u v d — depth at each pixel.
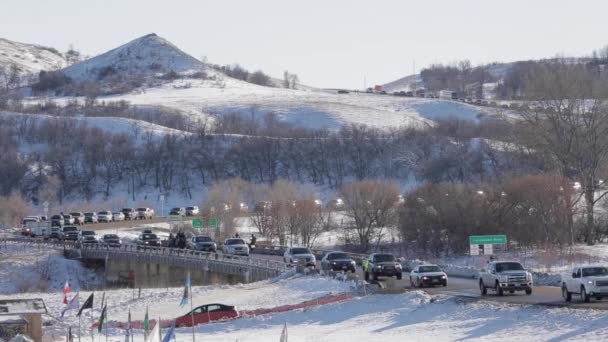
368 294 123.06
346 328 105.44
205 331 112.31
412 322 103.50
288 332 106.06
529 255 175.50
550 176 199.25
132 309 142.88
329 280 147.12
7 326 103.31
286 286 151.50
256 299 142.50
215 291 158.25
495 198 197.00
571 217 192.88
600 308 92.19
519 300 104.69
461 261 181.00
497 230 192.62
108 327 119.75
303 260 168.38
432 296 114.69
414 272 128.75
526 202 193.12
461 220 195.88
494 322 95.19
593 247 184.00
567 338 83.44
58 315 134.12
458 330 94.88
